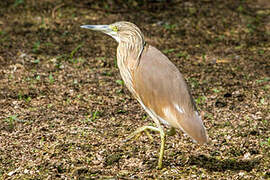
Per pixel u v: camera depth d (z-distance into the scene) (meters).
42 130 10.92
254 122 11.29
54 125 11.16
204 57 16.19
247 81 14.13
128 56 9.15
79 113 11.88
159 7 21.45
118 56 9.39
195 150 9.98
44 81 13.95
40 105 12.33
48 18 19.92
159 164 9.19
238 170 9.16
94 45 17.19
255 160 9.50
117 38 9.41
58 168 9.22
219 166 9.31
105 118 11.60
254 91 13.32
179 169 9.23
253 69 15.13
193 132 8.28
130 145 10.18
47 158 9.67
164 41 17.80
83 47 16.94
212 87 13.66
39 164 9.42
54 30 18.59
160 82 8.69
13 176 9.03
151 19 20.19
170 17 20.45
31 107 12.20
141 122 11.38
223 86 13.74
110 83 13.84
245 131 10.81
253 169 9.16
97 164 9.45
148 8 21.39
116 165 9.39
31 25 19.12
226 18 20.41
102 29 9.46
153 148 10.06
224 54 16.55
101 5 21.50
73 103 12.48
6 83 13.73
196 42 17.72
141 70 8.88
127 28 9.20
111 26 9.41
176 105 8.53
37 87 13.48
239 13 21.02
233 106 12.28
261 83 13.91
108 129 10.98
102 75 14.48
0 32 18.06
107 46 17.12
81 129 10.95
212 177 8.90
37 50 16.50
